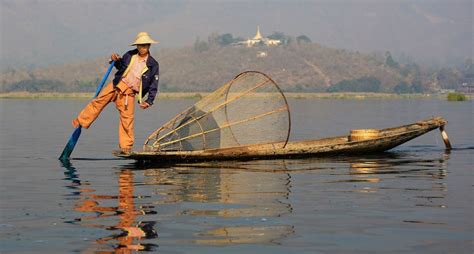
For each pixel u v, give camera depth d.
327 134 34.78
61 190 16.20
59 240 11.39
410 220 12.85
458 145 28.14
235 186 16.66
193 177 18.25
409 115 59.47
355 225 12.48
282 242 11.37
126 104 20.66
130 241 11.37
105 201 14.70
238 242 11.34
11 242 11.27
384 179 17.95
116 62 20.66
